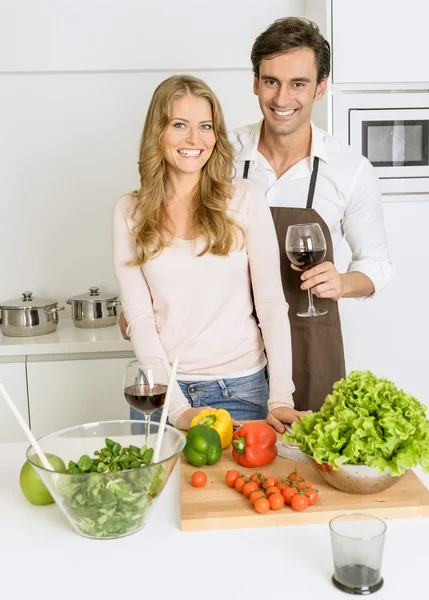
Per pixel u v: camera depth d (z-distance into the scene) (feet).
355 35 9.46
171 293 6.57
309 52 7.04
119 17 10.66
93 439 4.96
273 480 4.68
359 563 3.68
